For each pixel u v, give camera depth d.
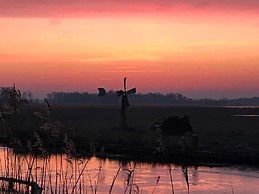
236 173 33.28
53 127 15.59
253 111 179.38
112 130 60.97
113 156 41.94
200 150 43.94
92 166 34.88
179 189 27.39
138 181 29.73
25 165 25.14
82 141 48.75
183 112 152.38
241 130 64.62
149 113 138.25
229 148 45.81
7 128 19.61
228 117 117.69
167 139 49.78
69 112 131.88
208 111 172.00
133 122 82.88
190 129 53.91
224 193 26.52
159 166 36.47
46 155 17.98
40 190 19.00
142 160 39.81
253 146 47.38
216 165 37.19
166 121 53.88
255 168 35.66
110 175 31.00
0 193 19.86
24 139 32.38
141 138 51.19
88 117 105.06
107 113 131.62
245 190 27.36
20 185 21.58
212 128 70.88
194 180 30.50
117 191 25.78
